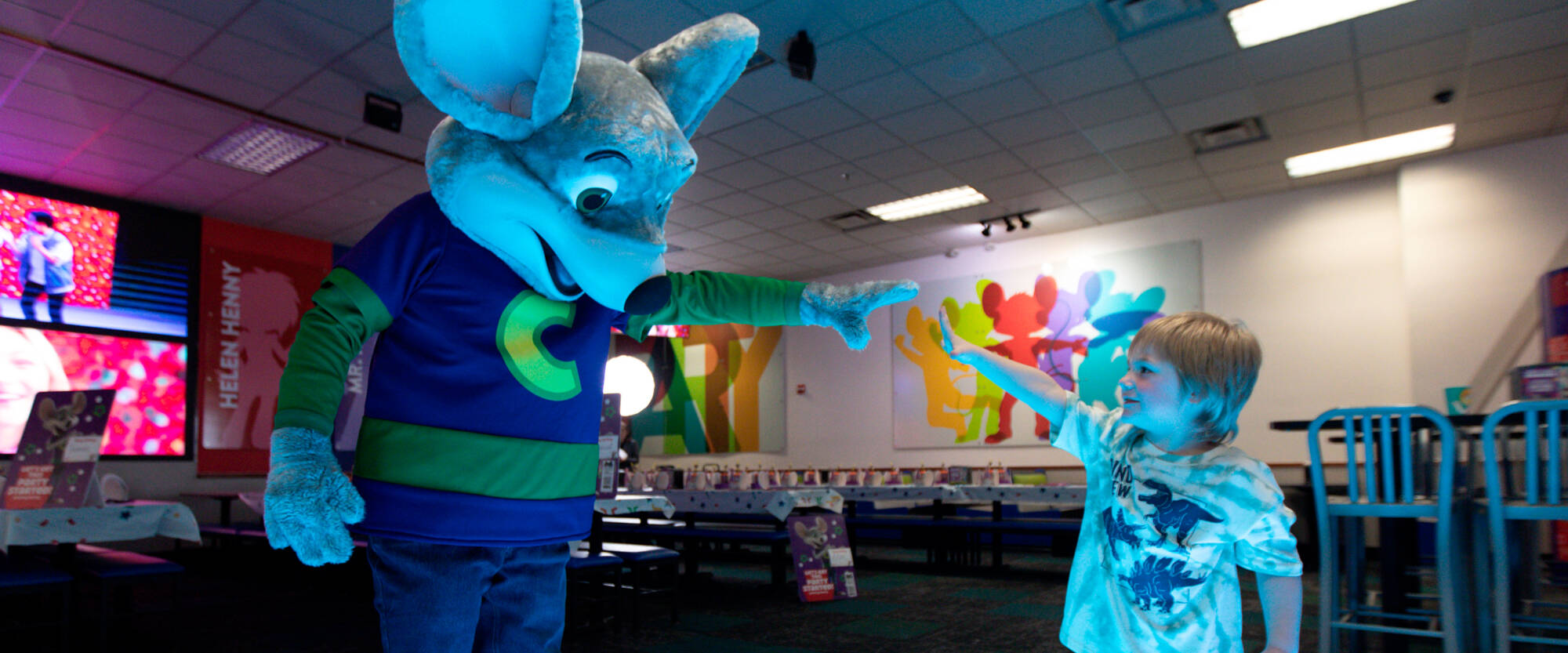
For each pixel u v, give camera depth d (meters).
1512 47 5.15
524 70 1.02
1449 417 2.48
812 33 4.90
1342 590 4.71
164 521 3.42
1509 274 6.61
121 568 3.63
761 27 4.84
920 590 5.27
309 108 5.76
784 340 11.05
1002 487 5.65
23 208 6.96
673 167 1.06
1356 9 4.76
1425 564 4.70
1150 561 1.21
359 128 6.07
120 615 3.57
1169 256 8.40
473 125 1.01
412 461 1.03
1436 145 6.74
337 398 1.02
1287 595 1.14
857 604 4.71
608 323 1.22
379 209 7.89
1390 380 7.21
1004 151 6.75
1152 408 1.22
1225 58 5.28
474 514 1.05
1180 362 1.18
